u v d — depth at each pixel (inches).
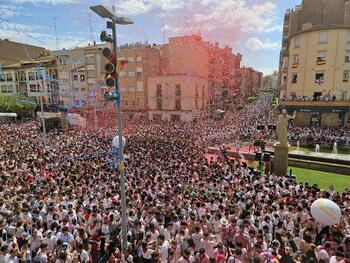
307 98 1598.2
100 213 370.9
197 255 259.8
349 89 1518.2
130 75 2112.5
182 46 1993.1
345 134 1213.7
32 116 2014.0
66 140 997.2
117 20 300.7
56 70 2039.9
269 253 263.9
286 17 2278.5
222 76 2222.0
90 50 1955.0
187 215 363.3
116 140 353.1
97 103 1828.2
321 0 1652.3
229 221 331.6
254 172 648.4
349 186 682.2
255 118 1733.5
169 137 1100.5
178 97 1966.0
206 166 629.0
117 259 277.3
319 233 337.7
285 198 428.5
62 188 458.3
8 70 2170.3
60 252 275.0
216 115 1979.6
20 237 309.7
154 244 301.4
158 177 521.3
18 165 627.5
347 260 258.1
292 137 1254.9
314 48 1558.8
